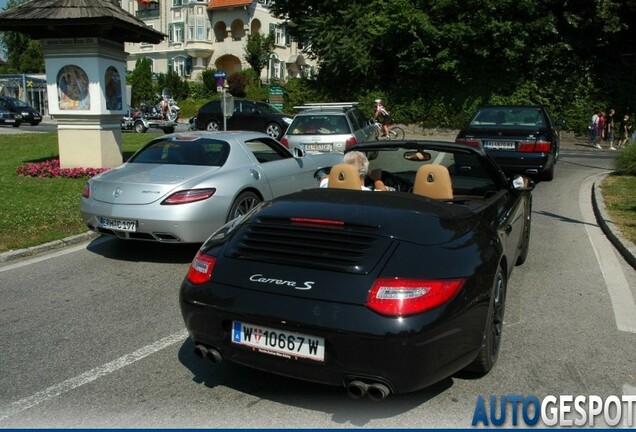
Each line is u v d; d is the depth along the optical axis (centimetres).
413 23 2781
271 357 306
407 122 3006
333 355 291
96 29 1262
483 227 372
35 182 1183
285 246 327
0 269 629
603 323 462
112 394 350
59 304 514
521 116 1191
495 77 2806
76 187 1123
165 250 706
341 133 1216
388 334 280
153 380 367
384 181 543
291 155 823
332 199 382
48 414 327
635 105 2678
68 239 737
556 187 1222
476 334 319
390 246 313
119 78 1376
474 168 509
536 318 473
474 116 1224
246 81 4912
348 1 3023
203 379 368
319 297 294
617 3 2595
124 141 2130
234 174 675
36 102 5191
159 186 620
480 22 2672
